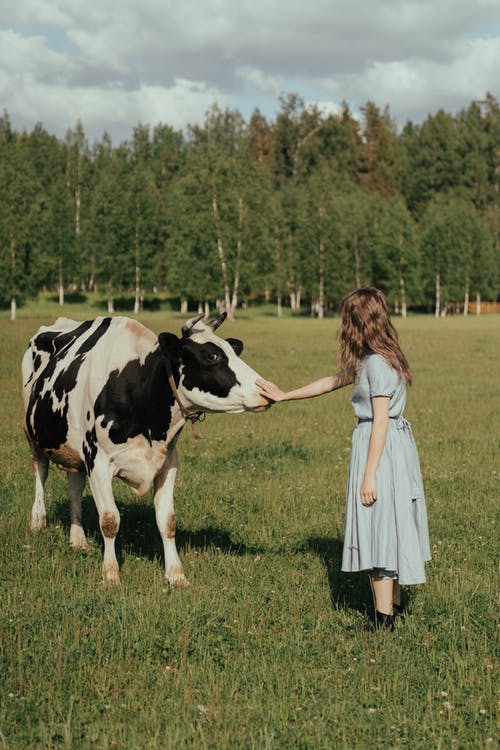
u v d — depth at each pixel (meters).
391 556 5.16
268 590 5.96
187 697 4.37
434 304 103.62
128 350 6.40
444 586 6.20
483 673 4.73
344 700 4.36
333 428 14.30
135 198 83.38
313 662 4.88
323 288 85.44
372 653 4.99
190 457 11.32
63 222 86.69
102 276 85.00
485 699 4.44
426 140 127.94
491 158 126.94
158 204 93.88
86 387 6.55
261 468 10.80
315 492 9.41
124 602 5.58
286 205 96.75
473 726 4.18
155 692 4.45
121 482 9.63
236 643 5.09
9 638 5.02
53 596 5.79
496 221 108.12
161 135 133.38
